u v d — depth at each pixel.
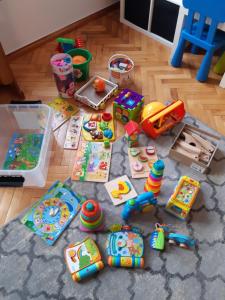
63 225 1.40
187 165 1.58
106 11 2.48
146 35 2.31
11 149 1.67
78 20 2.35
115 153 1.64
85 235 1.37
